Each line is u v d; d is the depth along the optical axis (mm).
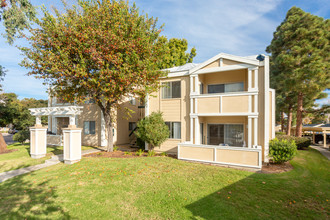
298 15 21359
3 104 22297
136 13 11859
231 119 12867
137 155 12859
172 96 13938
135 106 21750
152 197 6164
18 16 10430
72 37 10469
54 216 5121
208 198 6039
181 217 5000
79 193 6566
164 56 13672
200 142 13172
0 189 7164
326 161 13023
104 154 13195
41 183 7645
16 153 14539
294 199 6031
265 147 10516
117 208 5516
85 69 10805
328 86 17531
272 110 13422
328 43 18281
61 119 21906
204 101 12266
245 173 8414
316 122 41031
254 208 5445
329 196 6336
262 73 10836
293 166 10141
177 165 9742
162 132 12195
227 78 13203
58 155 13055
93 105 19031
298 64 19000
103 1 11320
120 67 10719
